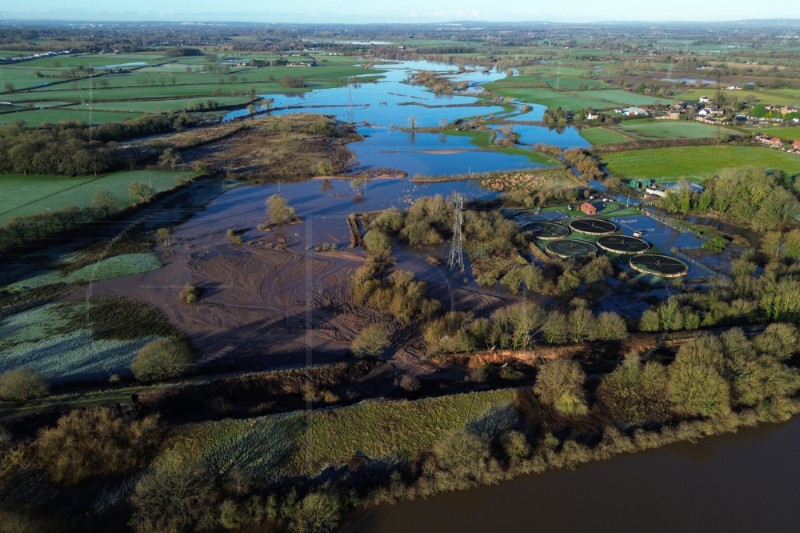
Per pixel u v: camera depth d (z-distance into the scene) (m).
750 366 61.56
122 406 59.22
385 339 72.38
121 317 79.94
